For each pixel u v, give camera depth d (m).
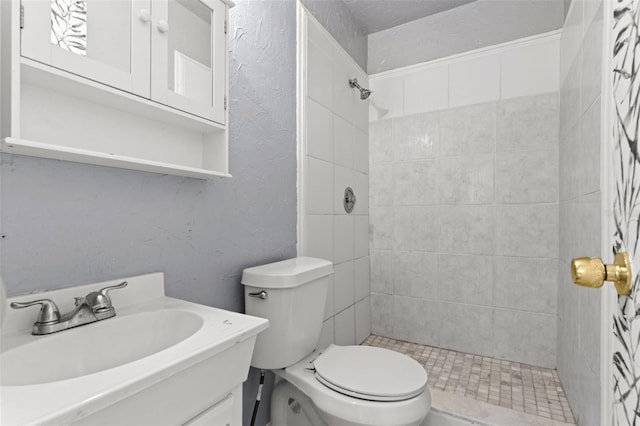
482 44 2.03
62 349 0.66
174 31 0.89
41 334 0.65
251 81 1.32
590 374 1.13
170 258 1.00
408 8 2.11
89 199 0.80
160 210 0.97
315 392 1.05
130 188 0.89
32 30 0.61
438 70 2.14
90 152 0.69
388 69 2.32
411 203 2.21
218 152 1.06
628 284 0.52
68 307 0.74
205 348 0.59
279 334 1.15
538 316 1.87
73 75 0.67
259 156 1.36
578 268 0.55
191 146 1.05
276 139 1.45
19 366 0.59
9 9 0.59
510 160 1.94
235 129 1.24
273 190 1.44
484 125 2.00
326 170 1.82
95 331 0.72
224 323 0.72
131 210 0.89
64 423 0.41
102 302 0.75
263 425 1.36
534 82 1.88
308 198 1.65
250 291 1.20
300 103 1.60
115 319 0.75
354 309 2.12
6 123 0.60
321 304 1.32
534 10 1.89
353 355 1.22
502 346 1.96
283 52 1.50
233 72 1.23
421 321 2.18
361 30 2.31
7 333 0.65
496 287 1.97
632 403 0.53
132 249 0.89
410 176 2.22
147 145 0.92
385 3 2.07
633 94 0.53
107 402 0.45
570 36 1.52
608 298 0.85
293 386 1.24
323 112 1.80
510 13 1.95
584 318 1.22
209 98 0.99
